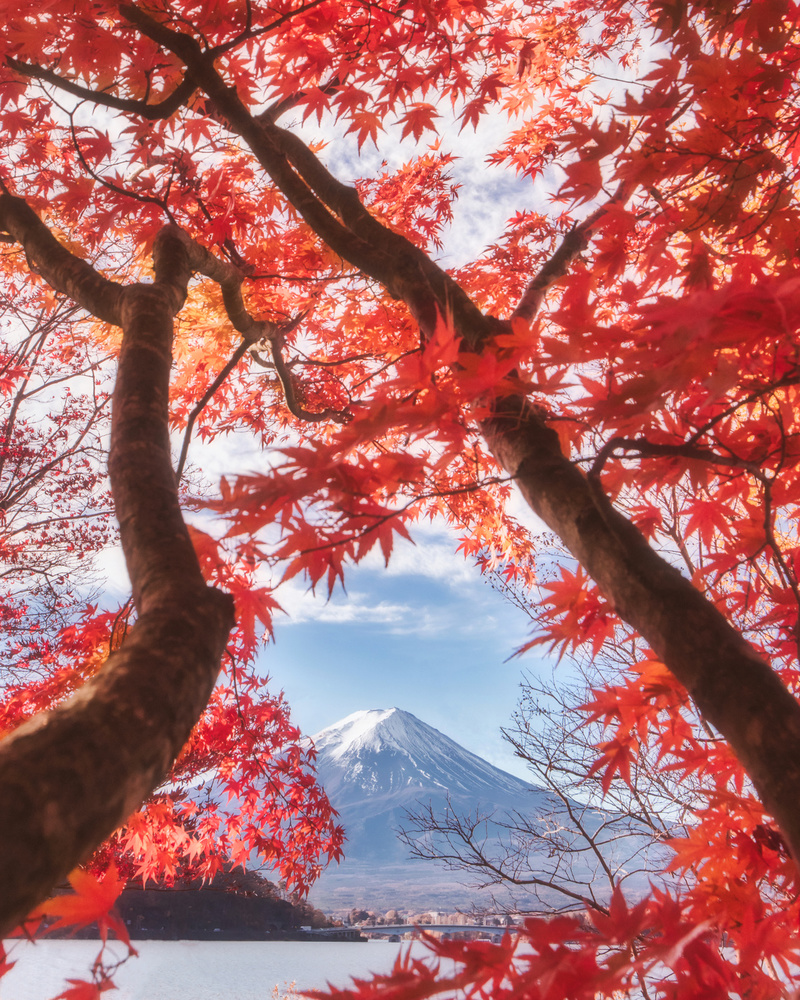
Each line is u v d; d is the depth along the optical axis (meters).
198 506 1.15
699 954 0.90
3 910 0.41
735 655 0.81
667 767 1.56
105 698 0.56
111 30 2.25
